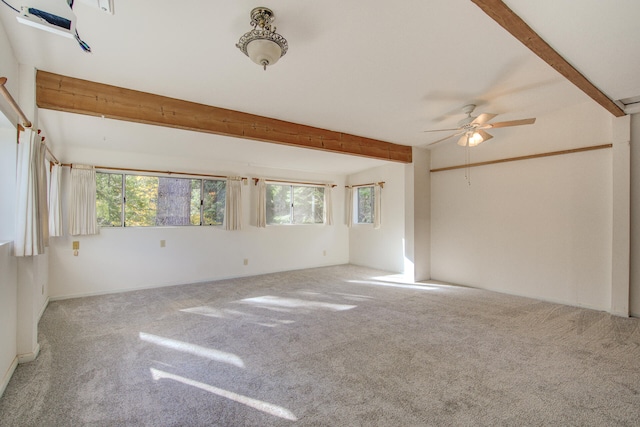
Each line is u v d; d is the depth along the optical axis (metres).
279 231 6.36
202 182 5.47
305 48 2.35
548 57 2.38
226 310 3.78
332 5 1.88
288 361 2.47
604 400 1.95
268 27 1.94
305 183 6.73
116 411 1.83
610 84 2.87
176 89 2.98
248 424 1.73
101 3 1.70
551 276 4.15
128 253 4.74
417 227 5.51
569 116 3.96
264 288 4.90
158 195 5.07
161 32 2.09
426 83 2.99
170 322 3.35
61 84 2.64
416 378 2.21
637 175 3.53
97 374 2.26
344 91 3.12
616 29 2.06
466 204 5.13
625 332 3.07
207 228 5.46
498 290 4.70
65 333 3.03
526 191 4.40
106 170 4.61
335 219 7.20
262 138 3.76
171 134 4.10
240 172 5.87
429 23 2.10
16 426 1.70
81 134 3.89
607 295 3.70
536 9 1.86
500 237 4.69
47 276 4.05
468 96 3.33
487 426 1.71
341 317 3.52
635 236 3.54
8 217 2.34
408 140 5.02
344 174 7.36
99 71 2.61
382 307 3.90
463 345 2.76
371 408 1.87
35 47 2.23
